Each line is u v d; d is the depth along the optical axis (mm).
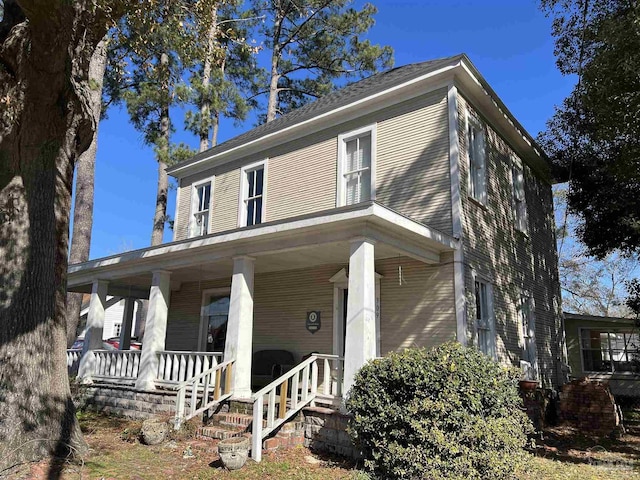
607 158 12070
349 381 7082
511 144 12812
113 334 35000
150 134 22000
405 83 10383
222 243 9258
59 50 6023
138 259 11008
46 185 6789
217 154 14547
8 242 6512
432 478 5520
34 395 6285
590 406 10711
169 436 7828
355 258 7422
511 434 6129
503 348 10289
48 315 6637
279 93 27672
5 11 6938
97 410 10914
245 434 7371
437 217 9453
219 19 22578
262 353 11383
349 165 11391
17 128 6562
